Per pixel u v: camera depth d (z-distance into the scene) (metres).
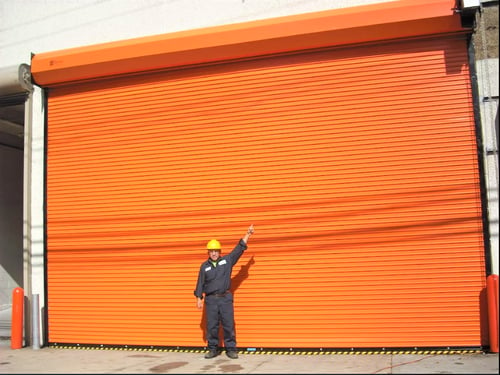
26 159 9.44
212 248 7.69
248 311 7.99
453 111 7.60
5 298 13.22
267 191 8.13
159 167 8.69
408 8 7.57
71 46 9.62
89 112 9.23
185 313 8.29
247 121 8.34
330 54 8.11
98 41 9.44
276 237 8.02
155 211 8.62
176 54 8.52
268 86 8.31
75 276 8.98
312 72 8.16
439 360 6.84
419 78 7.76
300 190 8.01
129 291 8.61
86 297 8.85
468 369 6.25
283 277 7.93
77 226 9.06
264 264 8.02
